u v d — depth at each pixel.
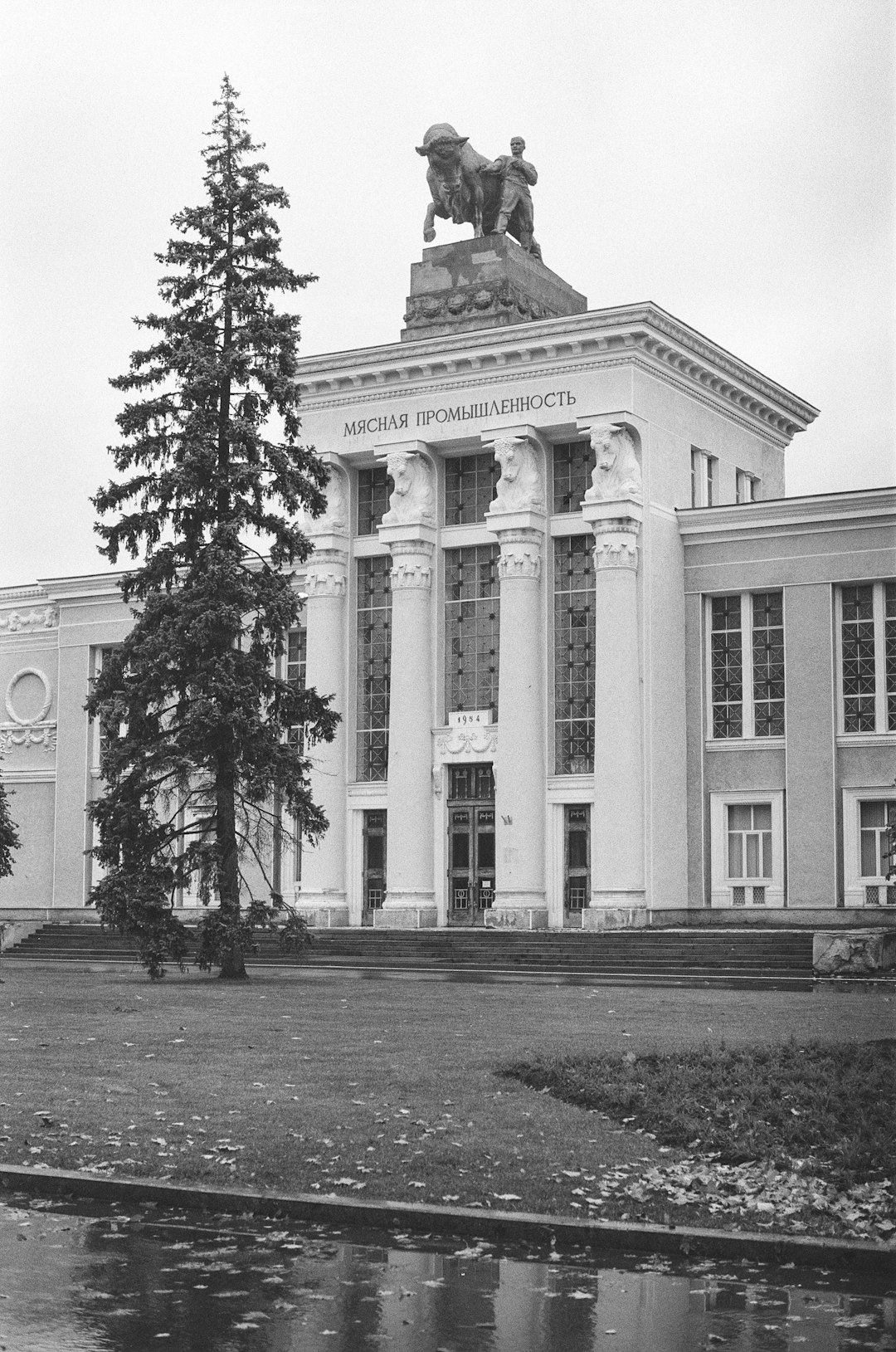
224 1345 9.93
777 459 62.97
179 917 59.50
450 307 56.78
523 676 53.56
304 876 56.94
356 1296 10.95
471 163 57.69
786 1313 10.59
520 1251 12.14
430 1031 24.97
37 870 66.00
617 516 52.00
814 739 51.44
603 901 51.12
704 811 53.44
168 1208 13.55
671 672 53.44
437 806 55.88
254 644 41.50
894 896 50.00
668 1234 12.06
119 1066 20.69
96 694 40.94
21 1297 10.91
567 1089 18.16
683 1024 25.89
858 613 51.50
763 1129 15.82
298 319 41.59
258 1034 24.59
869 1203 12.87
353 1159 14.52
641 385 53.06
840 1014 27.84
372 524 58.53
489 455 56.69
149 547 41.22
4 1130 16.25
